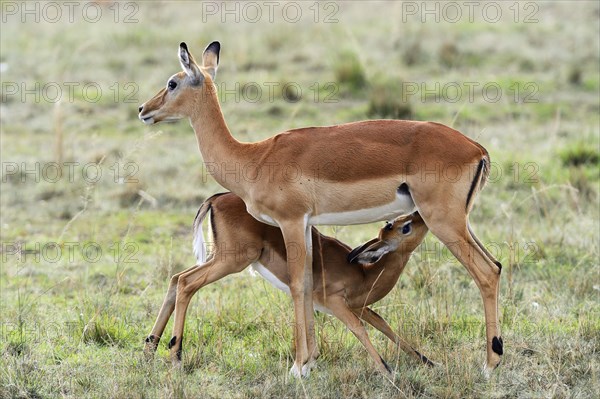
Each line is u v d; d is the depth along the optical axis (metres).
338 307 12.04
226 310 13.73
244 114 24.27
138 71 27.89
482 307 14.08
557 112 22.70
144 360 12.12
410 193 11.41
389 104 24.14
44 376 11.70
